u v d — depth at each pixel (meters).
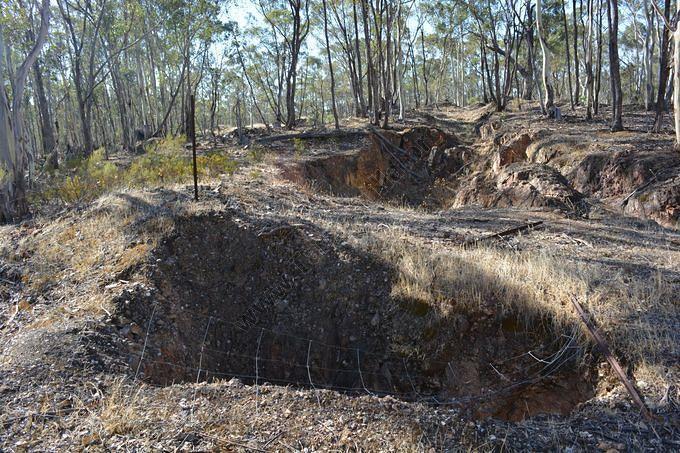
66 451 3.70
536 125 20.83
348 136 21.86
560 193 11.35
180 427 3.96
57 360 4.92
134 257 7.00
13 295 6.61
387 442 3.78
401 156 22.52
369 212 10.19
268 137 22.19
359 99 31.09
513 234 8.55
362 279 6.79
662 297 5.60
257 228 7.77
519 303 5.82
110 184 11.09
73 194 10.40
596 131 17.77
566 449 3.69
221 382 5.46
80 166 13.15
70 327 5.49
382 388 5.95
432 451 3.67
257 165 15.52
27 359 4.94
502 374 5.58
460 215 10.37
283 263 7.28
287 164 16.81
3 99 9.47
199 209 8.20
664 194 10.38
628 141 14.77
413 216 10.00
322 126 25.67
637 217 10.14
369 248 7.27
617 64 17.23
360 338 6.38
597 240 8.09
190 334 6.31
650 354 4.69
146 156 14.23
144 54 32.91
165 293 6.59
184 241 7.54
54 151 20.91
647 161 11.90
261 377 6.35
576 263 6.72
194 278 7.10
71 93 36.00
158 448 3.69
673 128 17.16
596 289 5.91
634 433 3.80
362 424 4.00
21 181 9.73
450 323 5.96
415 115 29.47
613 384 4.65
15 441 3.82
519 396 5.34
